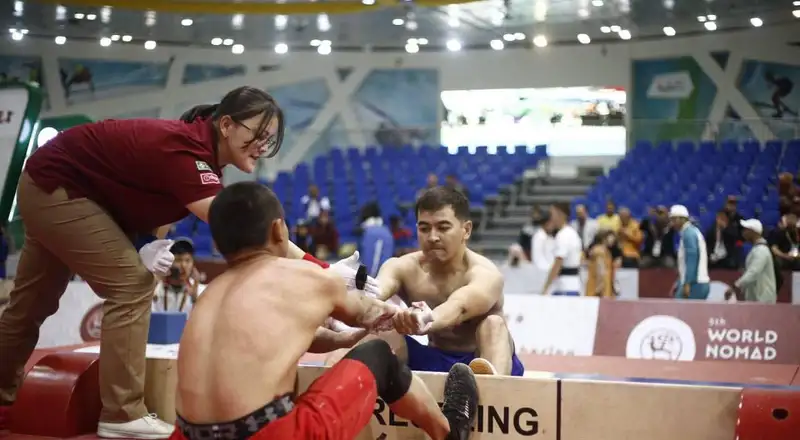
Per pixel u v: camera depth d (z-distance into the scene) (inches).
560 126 535.8
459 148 553.3
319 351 119.9
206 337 94.1
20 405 130.3
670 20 558.9
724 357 263.7
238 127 121.8
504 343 135.4
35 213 122.0
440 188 142.2
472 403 115.8
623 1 505.7
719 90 608.7
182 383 94.4
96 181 122.0
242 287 95.9
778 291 367.9
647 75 629.0
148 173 120.4
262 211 99.5
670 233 430.6
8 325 131.6
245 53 674.2
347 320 103.7
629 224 441.4
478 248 506.9
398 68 671.8
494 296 138.2
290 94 679.7
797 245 413.1
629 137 517.0
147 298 125.7
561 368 229.5
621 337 275.7
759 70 596.7
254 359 91.7
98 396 133.7
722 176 484.1
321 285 98.2
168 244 125.2
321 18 554.3
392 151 552.4
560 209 393.7
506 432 117.8
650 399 113.2
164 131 120.3
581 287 414.6
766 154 486.6
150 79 666.2
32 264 129.3
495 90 657.0
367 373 98.7
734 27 584.4
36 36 631.2
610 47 634.8
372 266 418.0
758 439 105.8
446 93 666.2
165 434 125.0
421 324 111.5
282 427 90.4
